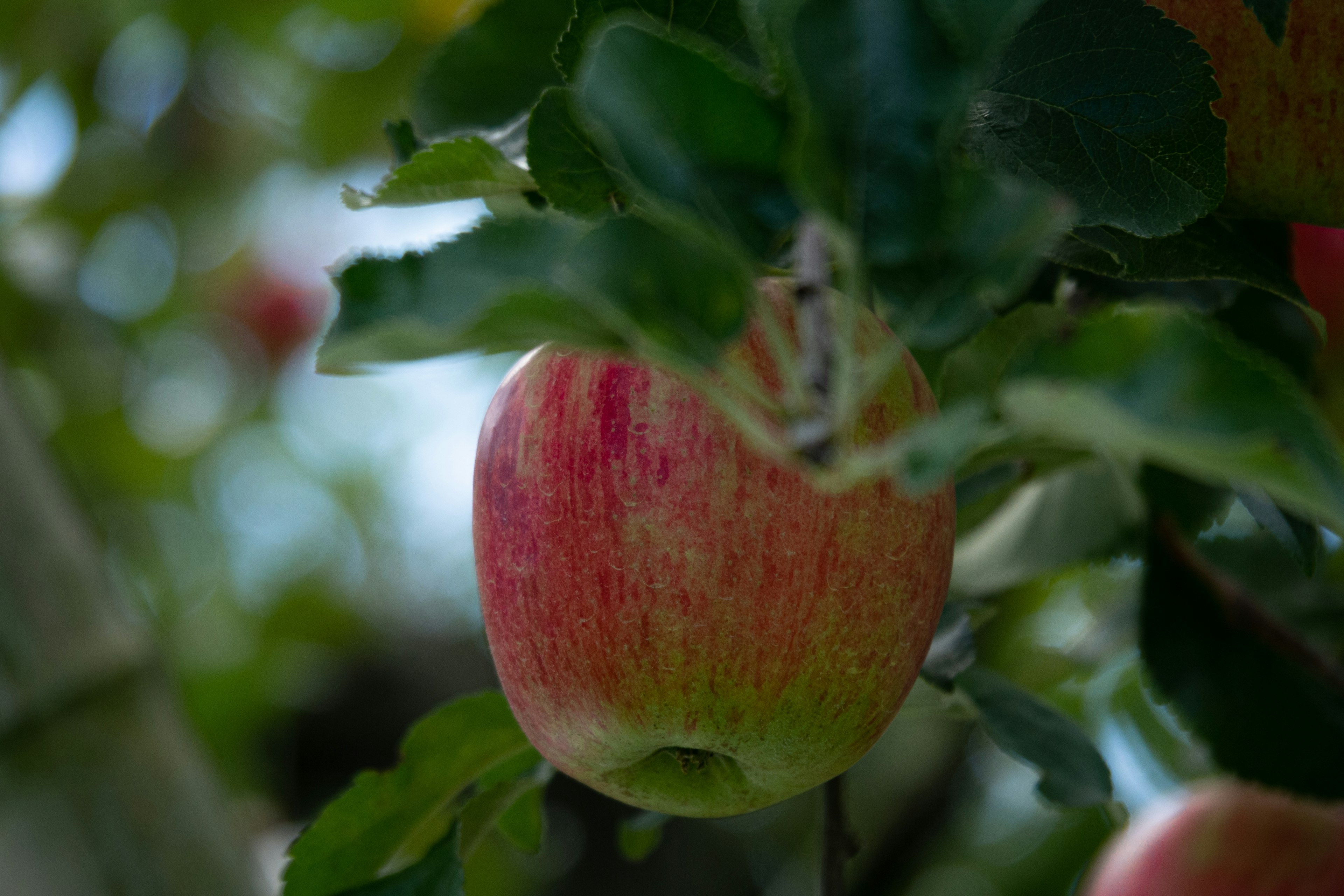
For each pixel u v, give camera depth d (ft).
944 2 1.46
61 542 2.07
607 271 1.44
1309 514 1.74
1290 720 1.96
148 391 4.82
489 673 5.10
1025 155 1.65
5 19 4.07
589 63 1.47
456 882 1.78
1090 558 2.08
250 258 4.99
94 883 2.02
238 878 2.11
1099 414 1.35
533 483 1.63
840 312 1.57
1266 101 1.73
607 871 4.40
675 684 1.61
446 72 1.85
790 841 4.54
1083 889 2.58
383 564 5.43
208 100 4.43
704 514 1.60
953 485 1.72
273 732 4.84
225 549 5.17
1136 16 1.64
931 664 1.85
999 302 1.73
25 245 4.17
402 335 1.48
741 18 1.63
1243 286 1.81
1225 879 2.21
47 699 2.02
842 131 1.44
